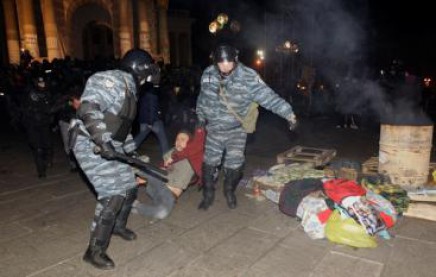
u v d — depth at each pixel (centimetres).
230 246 368
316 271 322
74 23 2214
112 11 2278
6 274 324
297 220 425
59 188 555
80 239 388
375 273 317
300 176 488
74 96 568
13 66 1483
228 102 413
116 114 311
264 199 491
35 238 392
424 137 477
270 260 341
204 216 443
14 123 977
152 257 349
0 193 535
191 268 329
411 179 487
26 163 709
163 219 434
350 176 489
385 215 385
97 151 297
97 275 320
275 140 941
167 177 457
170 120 1125
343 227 362
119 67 327
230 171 452
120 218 377
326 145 872
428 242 370
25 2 1927
